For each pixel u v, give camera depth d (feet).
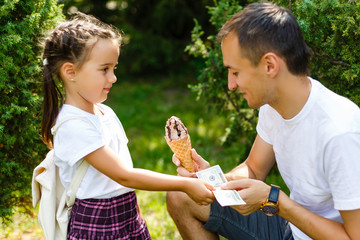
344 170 5.78
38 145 8.65
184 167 7.64
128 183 6.55
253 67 5.99
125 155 7.21
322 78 8.78
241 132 11.84
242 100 11.42
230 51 6.09
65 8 26.08
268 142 7.38
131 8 29.76
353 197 5.76
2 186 8.61
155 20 29.55
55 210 6.89
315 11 7.98
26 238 10.47
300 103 6.14
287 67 5.98
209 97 11.97
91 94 6.66
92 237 6.69
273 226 7.54
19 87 8.09
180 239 10.33
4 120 7.90
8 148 8.24
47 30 8.34
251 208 6.63
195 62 18.58
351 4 7.91
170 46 29.07
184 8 28.53
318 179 6.24
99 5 28.53
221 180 7.11
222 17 11.25
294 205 6.36
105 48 6.52
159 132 19.17
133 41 29.07
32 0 8.04
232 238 7.66
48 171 6.85
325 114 5.98
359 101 8.19
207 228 7.69
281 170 6.95
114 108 22.89
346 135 5.77
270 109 6.93
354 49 7.97
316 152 6.07
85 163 6.62
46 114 6.84
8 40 7.48
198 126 19.65
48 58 6.70
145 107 22.97
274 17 5.98
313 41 8.39
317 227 6.18
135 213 7.22
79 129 6.43
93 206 6.70
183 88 26.73
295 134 6.30
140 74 30.32
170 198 7.83
